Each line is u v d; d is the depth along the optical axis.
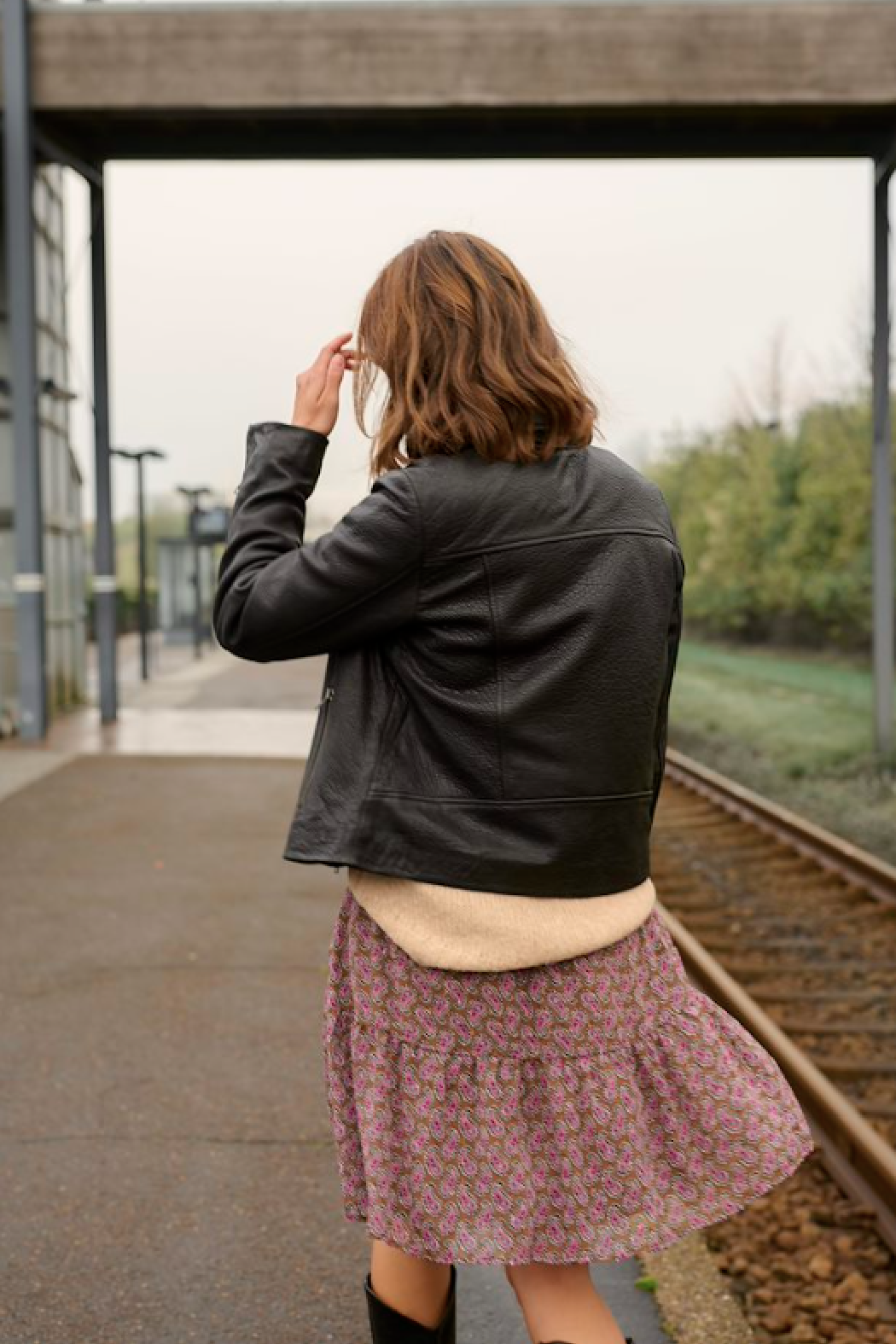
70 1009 4.99
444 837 1.64
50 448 17.06
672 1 12.48
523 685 1.65
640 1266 3.13
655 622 1.71
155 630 44.53
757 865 8.62
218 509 30.44
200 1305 2.87
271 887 7.12
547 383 1.71
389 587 1.65
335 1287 2.96
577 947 1.64
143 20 12.98
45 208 16.81
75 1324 2.79
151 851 8.09
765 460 25.80
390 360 1.77
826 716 15.90
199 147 14.48
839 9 12.38
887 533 12.94
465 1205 1.64
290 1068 4.36
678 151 13.68
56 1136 3.79
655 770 1.78
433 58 12.71
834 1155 3.81
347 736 1.68
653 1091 1.71
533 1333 1.76
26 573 13.81
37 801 9.86
